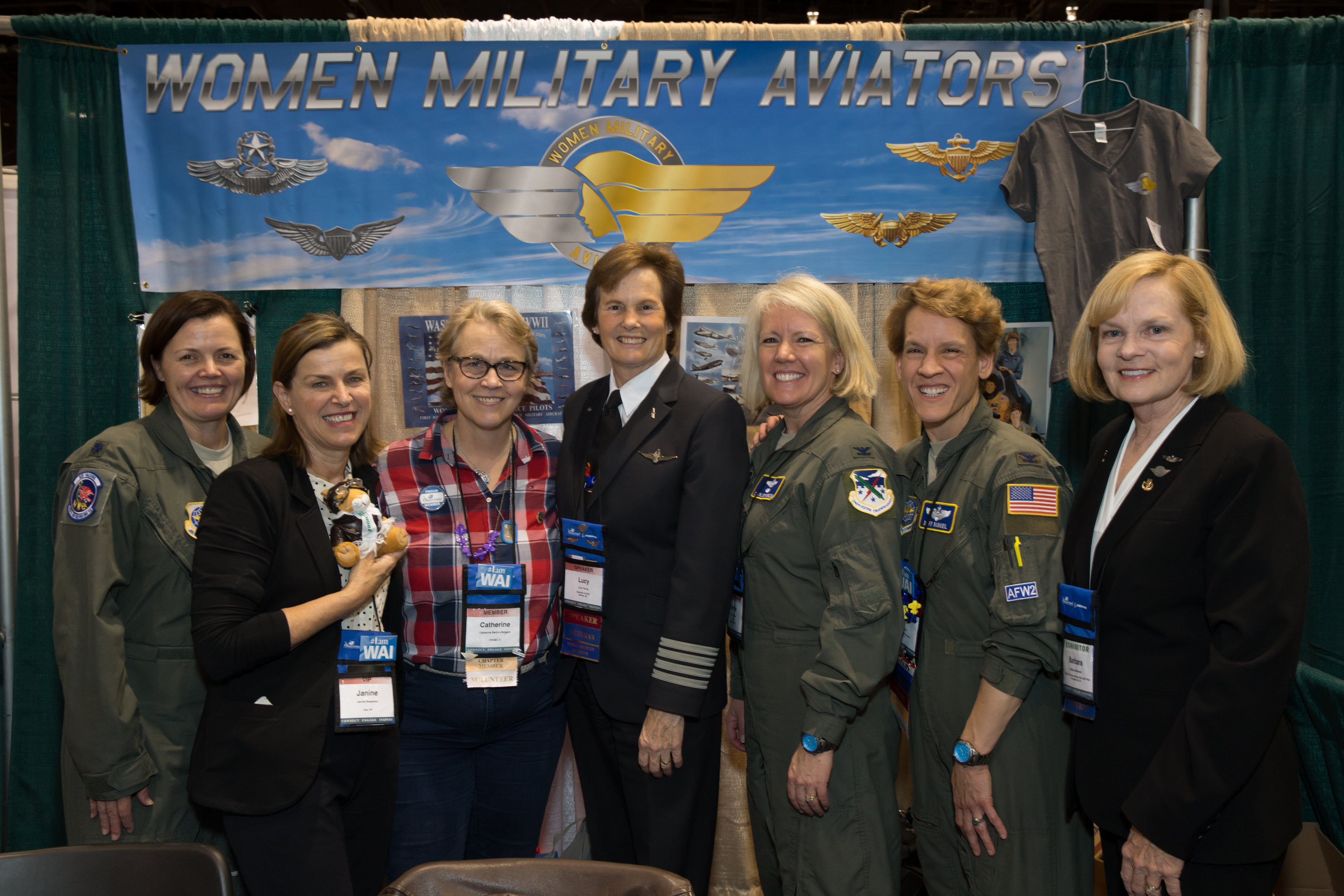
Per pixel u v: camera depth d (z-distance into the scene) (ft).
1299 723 6.27
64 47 8.05
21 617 7.95
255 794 4.95
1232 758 4.06
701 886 5.89
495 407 5.66
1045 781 5.22
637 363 5.88
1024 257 8.36
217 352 6.06
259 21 8.11
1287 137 8.18
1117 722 4.68
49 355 8.06
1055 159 7.97
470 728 5.87
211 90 8.07
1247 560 4.17
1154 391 4.66
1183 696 4.47
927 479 6.07
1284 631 4.05
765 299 5.99
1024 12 16.47
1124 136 7.93
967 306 5.52
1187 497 4.47
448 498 5.88
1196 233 7.99
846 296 8.53
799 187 8.25
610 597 5.80
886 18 17.08
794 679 5.62
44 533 8.00
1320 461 8.25
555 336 8.48
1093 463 5.26
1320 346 8.25
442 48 8.07
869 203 8.27
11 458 8.01
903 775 8.52
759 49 8.11
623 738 5.84
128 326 8.23
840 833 5.46
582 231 8.25
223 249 8.21
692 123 8.19
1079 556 5.01
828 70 8.14
